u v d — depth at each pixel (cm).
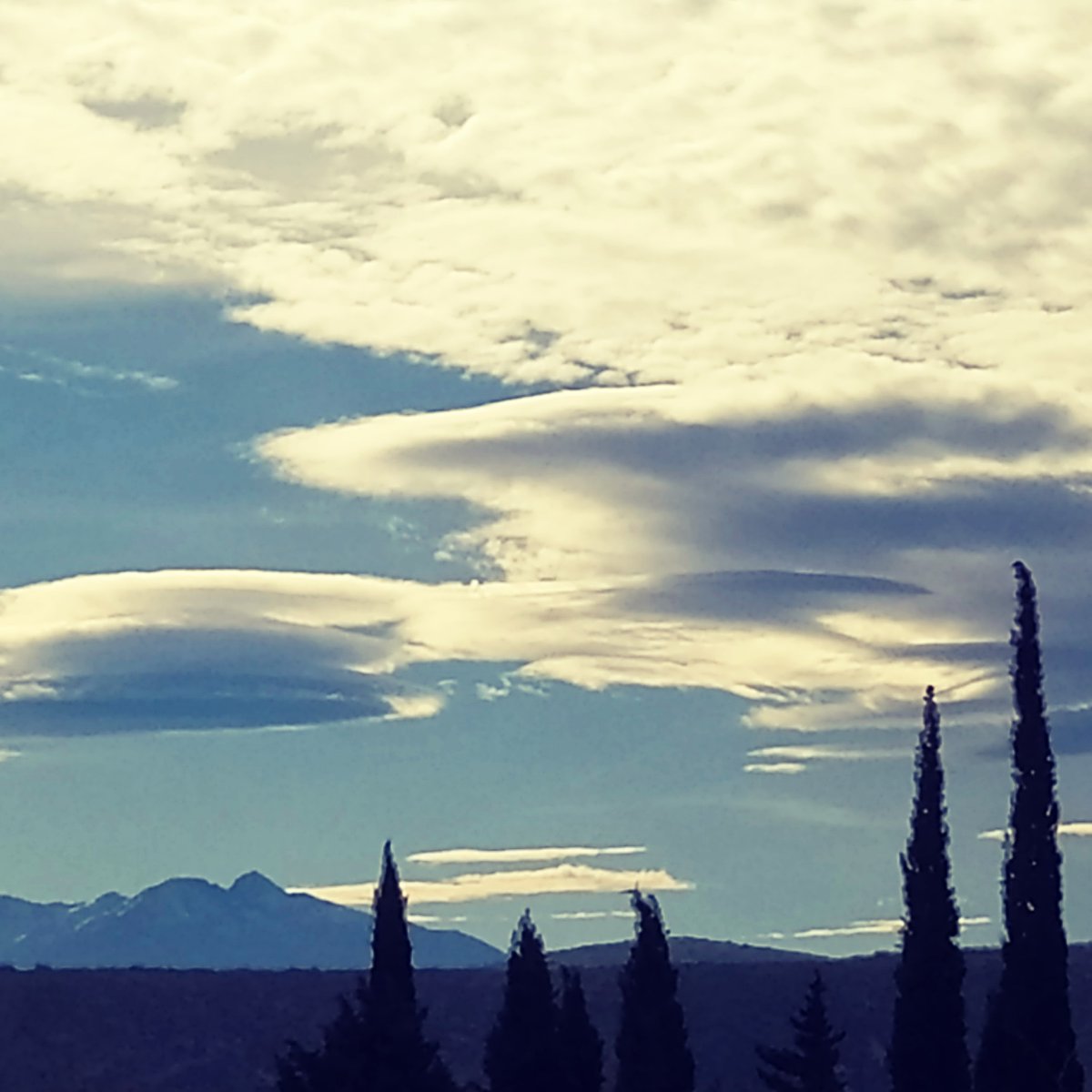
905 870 7106
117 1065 10731
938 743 7188
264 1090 10531
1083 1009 10938
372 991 6575
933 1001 6988
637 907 7362
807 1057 7481
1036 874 7012
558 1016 7138
